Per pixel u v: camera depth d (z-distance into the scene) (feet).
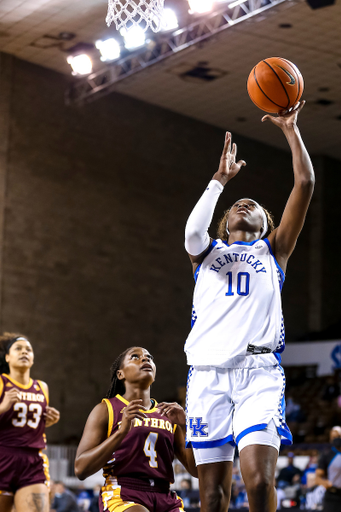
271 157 70.13
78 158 57.52
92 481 41.27
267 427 9.37
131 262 59.72
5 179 53.11
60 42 51.80
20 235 53.36
